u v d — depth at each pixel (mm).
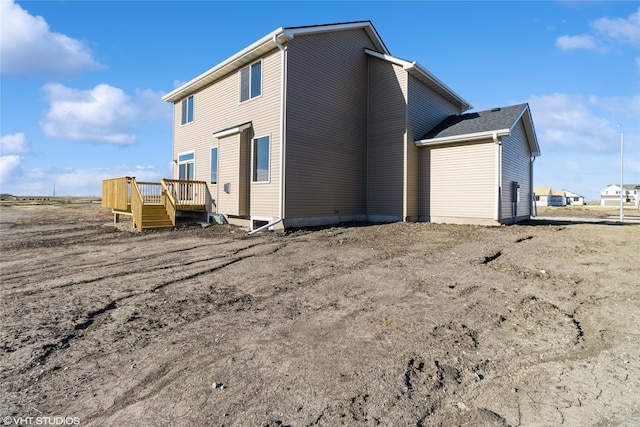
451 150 12523
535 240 8461
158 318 4012
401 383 2574
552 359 2918
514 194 13180
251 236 10188
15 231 13570
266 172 11555
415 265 6094
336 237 9531
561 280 5082
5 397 2516
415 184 13336
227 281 5516
